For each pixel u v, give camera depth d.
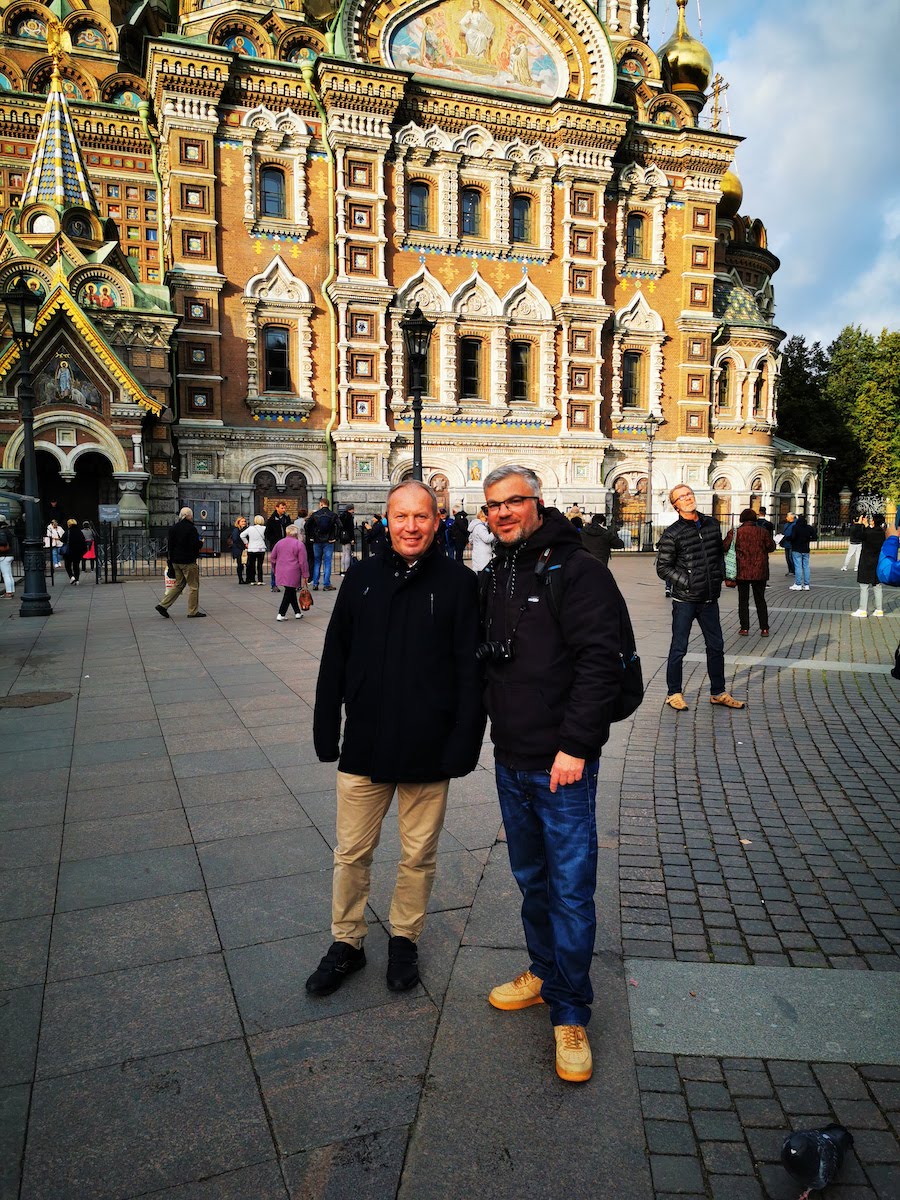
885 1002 3.54
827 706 8.79
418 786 3.58
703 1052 3.22
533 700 3.21
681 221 40.09
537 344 37.44
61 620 15.05
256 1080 3.04
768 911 4.35
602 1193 2.55
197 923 4.16
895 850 5.13
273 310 33.62
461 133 35.03
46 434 28.91
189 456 32.59
